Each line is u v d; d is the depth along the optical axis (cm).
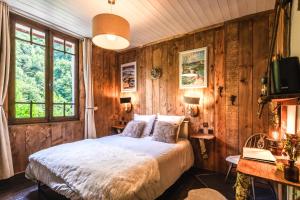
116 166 174
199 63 329
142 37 364
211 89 316
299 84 125
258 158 154
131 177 162
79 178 167
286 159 151
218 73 309
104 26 186
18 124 278
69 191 172
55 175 190
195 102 318
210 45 319
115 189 146
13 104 274
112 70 441
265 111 264
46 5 252
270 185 237
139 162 188
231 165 268
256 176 121
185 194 237
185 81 345
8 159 249
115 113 446
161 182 207
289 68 127
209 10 265
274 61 137
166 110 370
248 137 278
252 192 225
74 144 258
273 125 250
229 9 262
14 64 275
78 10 264
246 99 281
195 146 329
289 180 114
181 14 275
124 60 440
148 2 242
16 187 250
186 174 302
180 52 351
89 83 371
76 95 367
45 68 315
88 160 190
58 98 337
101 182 153
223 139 301
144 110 404
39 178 212
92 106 377
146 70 402
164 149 248
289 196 163
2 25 250
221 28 308
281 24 184
